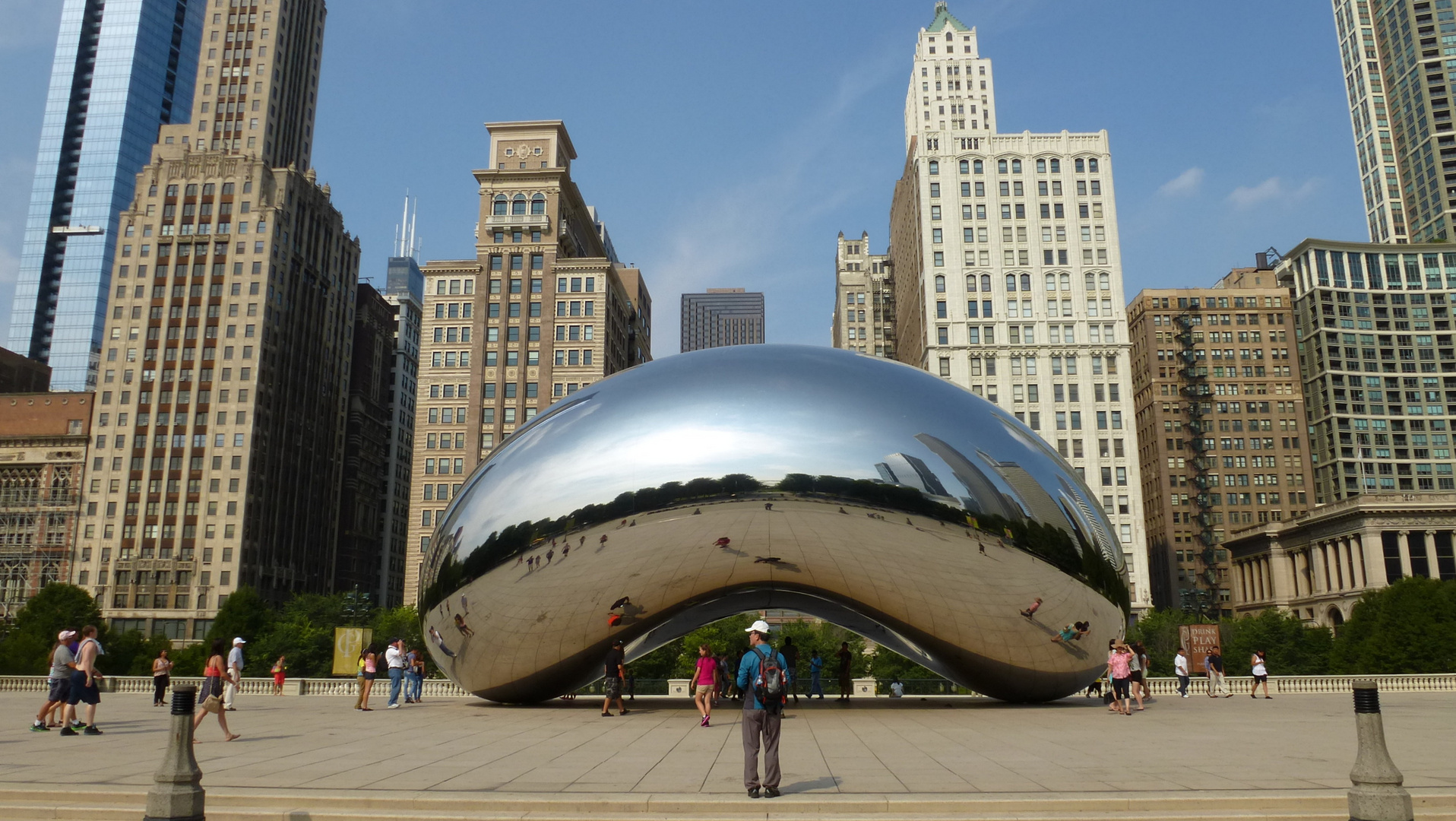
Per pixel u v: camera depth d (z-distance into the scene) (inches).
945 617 597.9
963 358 3695.9
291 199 4333.2
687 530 561.0
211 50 4603.8
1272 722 594.6
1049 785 322.7
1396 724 611.8
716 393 580.4
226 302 4072.3
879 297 6505.9
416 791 314.0
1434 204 5949.8
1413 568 3467.0
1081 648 633.0
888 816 285.6
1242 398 4835.1
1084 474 3582.7
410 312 6190.9
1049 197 3804.1
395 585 5787.4
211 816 295.6
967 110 5669.3
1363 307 5226.4
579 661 650.2
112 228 6717.5
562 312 3794.3
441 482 3673.7
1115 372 3656.5
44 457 3961.6
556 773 354.3
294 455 4323.3
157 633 3772.1
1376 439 5054.1
